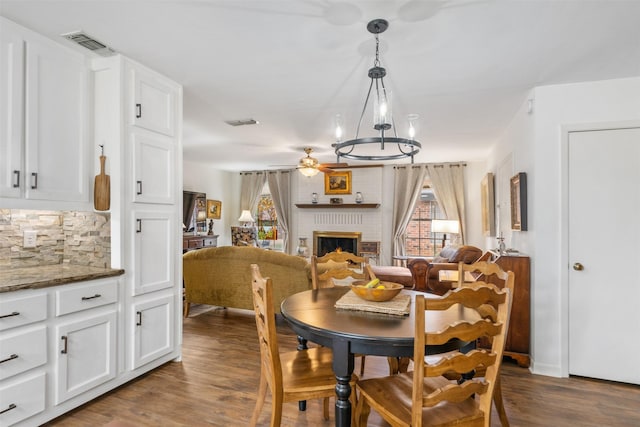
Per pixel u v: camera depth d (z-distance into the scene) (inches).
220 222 339.6
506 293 57.0
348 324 68.8
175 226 121.0
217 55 101.5
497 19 81.4
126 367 103.9
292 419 88.5
